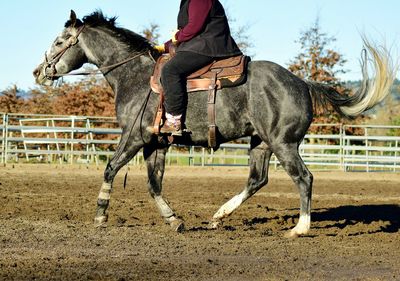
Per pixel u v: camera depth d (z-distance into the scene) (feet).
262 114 30.89
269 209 43.11
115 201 44.91
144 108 31.78
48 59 34.81
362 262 26.37
